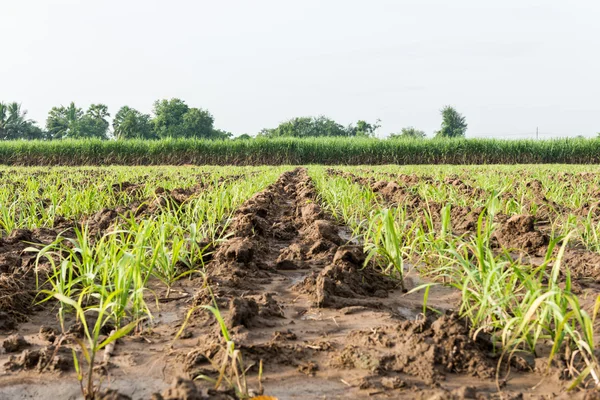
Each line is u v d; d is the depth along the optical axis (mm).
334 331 3219
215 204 6504
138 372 2635
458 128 69500
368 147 32812
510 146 32406
